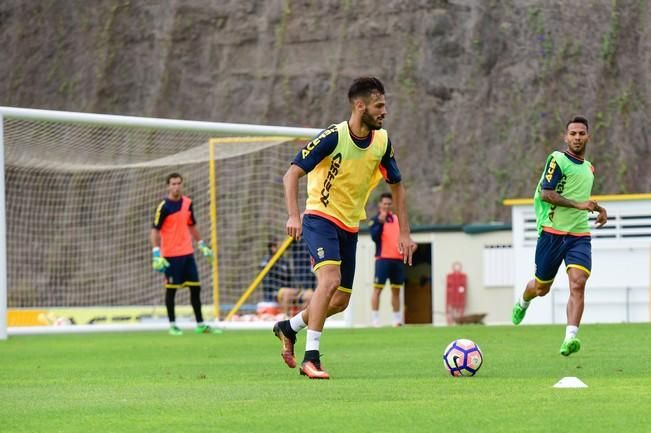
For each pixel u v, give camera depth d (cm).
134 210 9800
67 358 3312
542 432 1289
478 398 1662
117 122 4969
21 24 10962
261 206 9656
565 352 2723
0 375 2577
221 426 1402
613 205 5872
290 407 1596
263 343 3988
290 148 9788
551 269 2936
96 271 9688
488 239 6612
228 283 8938
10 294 9525
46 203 9806
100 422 1477
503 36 10075
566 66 9888
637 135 9569
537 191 2931
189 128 5100
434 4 10250
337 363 2716
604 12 10112
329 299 2191
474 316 6328
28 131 5750
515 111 9750
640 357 2739
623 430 1287
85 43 10800
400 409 1536
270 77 10300
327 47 10344
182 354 3391
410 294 7038
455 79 9962
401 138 9769
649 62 9881
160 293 9612
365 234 6756
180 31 10688
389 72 10088
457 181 9469
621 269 5856
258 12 10675
